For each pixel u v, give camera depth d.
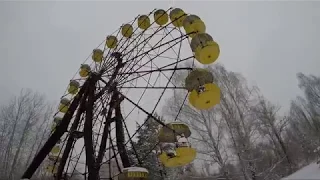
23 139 28.55
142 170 5.70
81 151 7.35
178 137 6.00
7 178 24.72
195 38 5.77
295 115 35.03
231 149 19.98
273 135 24.80
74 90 9.04
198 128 19.98
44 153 7.20
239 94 22.11
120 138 7.06
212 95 5.61
